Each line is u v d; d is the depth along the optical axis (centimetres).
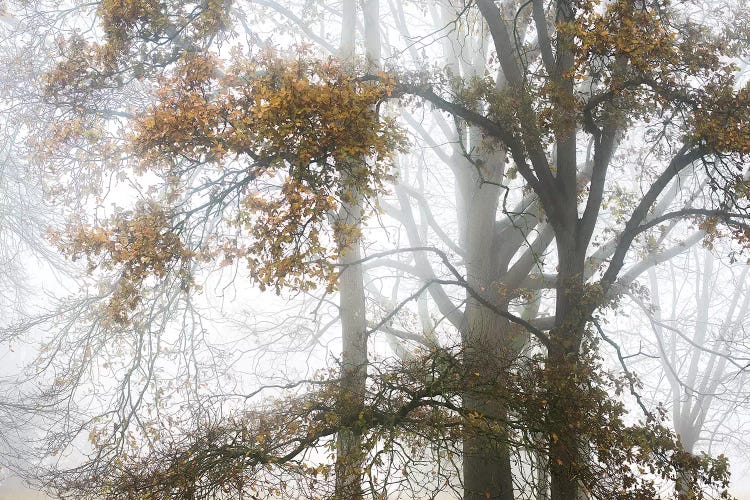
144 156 913
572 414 920
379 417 923
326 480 861
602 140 1119
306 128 831
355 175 885
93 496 945
